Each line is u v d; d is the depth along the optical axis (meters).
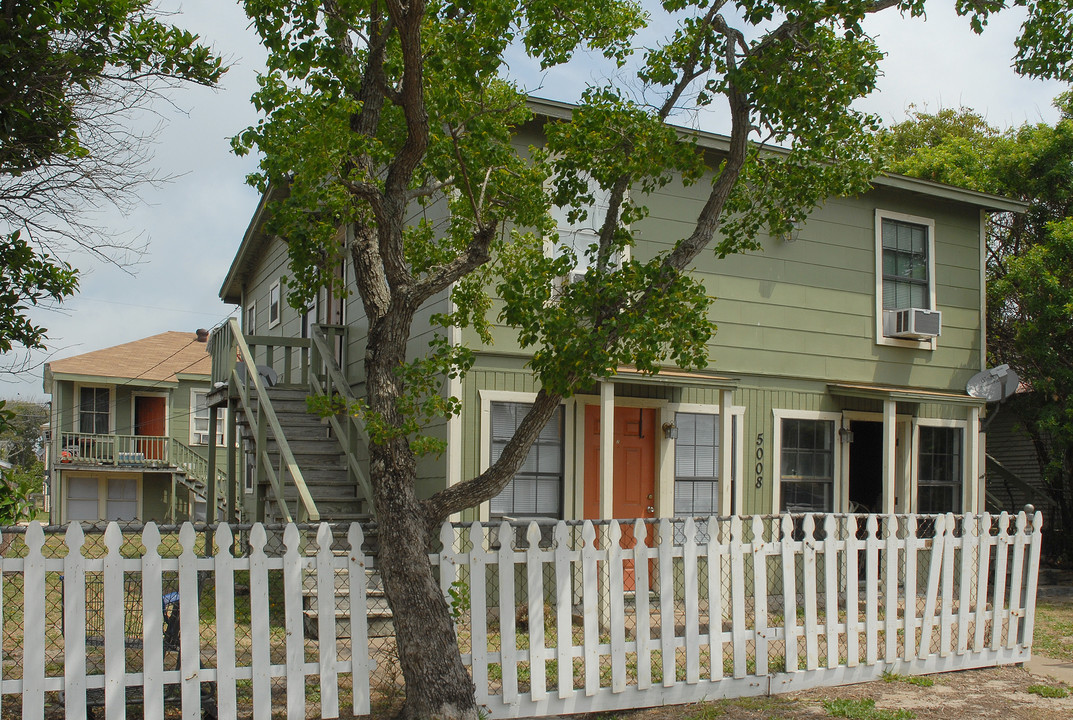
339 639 8.07
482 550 6.11
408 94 5.98
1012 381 13.07
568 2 6.67
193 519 25.00
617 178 7.28
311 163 5.98
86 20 7.11
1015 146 17.03
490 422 9.93
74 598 5.11
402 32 5.81
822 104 6.85
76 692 5.07
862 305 12.58
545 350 6.23
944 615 7.84
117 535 5.26
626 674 6.91
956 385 13.30
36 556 5.08
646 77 7.30
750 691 6.90
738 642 6.90
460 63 6.32
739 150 6.86
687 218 11.28
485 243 6.40
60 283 7.77
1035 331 14.82
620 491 10.86
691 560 6.77
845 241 12.52
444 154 7.29
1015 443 17.86
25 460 29.00
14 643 8.06
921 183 12.82
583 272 10.52
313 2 6.36
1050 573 14.32
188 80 7.56
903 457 12.82
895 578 7.63
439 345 7.02
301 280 7.60
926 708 6.68
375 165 7.50
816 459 12.18
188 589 5.40
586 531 6.43
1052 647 9.05
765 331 11.80
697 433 11.36
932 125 24.44
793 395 11.98
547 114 10.16
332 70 6.67
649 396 10.98
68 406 25.34
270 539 9.61
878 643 7.79
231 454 11.83
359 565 5.83
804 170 7.80
